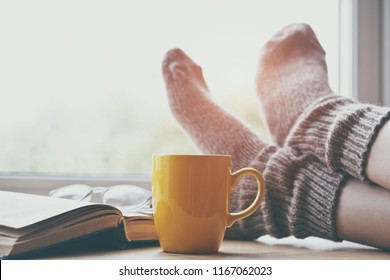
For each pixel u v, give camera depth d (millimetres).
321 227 795
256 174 667
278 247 779
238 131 1125
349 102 851
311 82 1184
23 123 1153
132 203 888
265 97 1215
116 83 1182
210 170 627
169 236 644
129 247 697
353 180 778
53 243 593
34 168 1149
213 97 1235
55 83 1163
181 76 1221
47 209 630
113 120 1176
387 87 1151
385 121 721
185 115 1192
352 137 746
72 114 1165
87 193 923
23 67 1157
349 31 1185
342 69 1227
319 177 805
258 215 895
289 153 857
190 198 624
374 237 730
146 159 1184
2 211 634
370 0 1168
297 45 1290
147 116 1194
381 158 701
